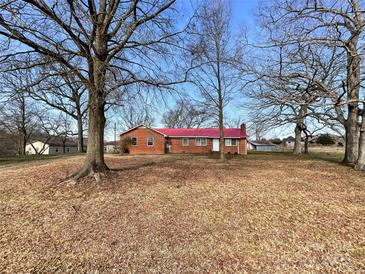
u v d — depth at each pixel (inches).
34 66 288.5
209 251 159.6
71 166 495.2
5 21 243.4
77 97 1133.7
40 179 359.9
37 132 1690.5
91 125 350.6
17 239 177.5
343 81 432.5
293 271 137.3
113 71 323.3
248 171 470.3
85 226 198.2
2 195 282.7
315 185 335.0
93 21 289.9
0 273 136.9
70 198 268.5
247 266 143.0
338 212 224.1
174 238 176.7
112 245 167.6
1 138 1636.3
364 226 192.2
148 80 355.9
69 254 156.9
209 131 1358.3
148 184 330.6
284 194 285.3
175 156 938.1
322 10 368.8
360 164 476.1
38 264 146.3
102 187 309.1
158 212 226.2
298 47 408.8
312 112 623.8
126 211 229.1
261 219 208.8
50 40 270.5
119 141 1244.5
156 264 145.4
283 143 2903.5
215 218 211.6
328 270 137.6
